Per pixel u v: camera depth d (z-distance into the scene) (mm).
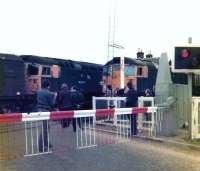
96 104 15945
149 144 11172
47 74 25562
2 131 10711
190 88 12430
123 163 8555
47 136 9938
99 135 12750
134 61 27156
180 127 12961
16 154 9148
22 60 24625
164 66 13297
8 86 23375
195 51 11492
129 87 13695
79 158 9023
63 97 15180
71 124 14703
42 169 7875
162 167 8258
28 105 25000
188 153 9922
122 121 13148
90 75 29125
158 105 12781
